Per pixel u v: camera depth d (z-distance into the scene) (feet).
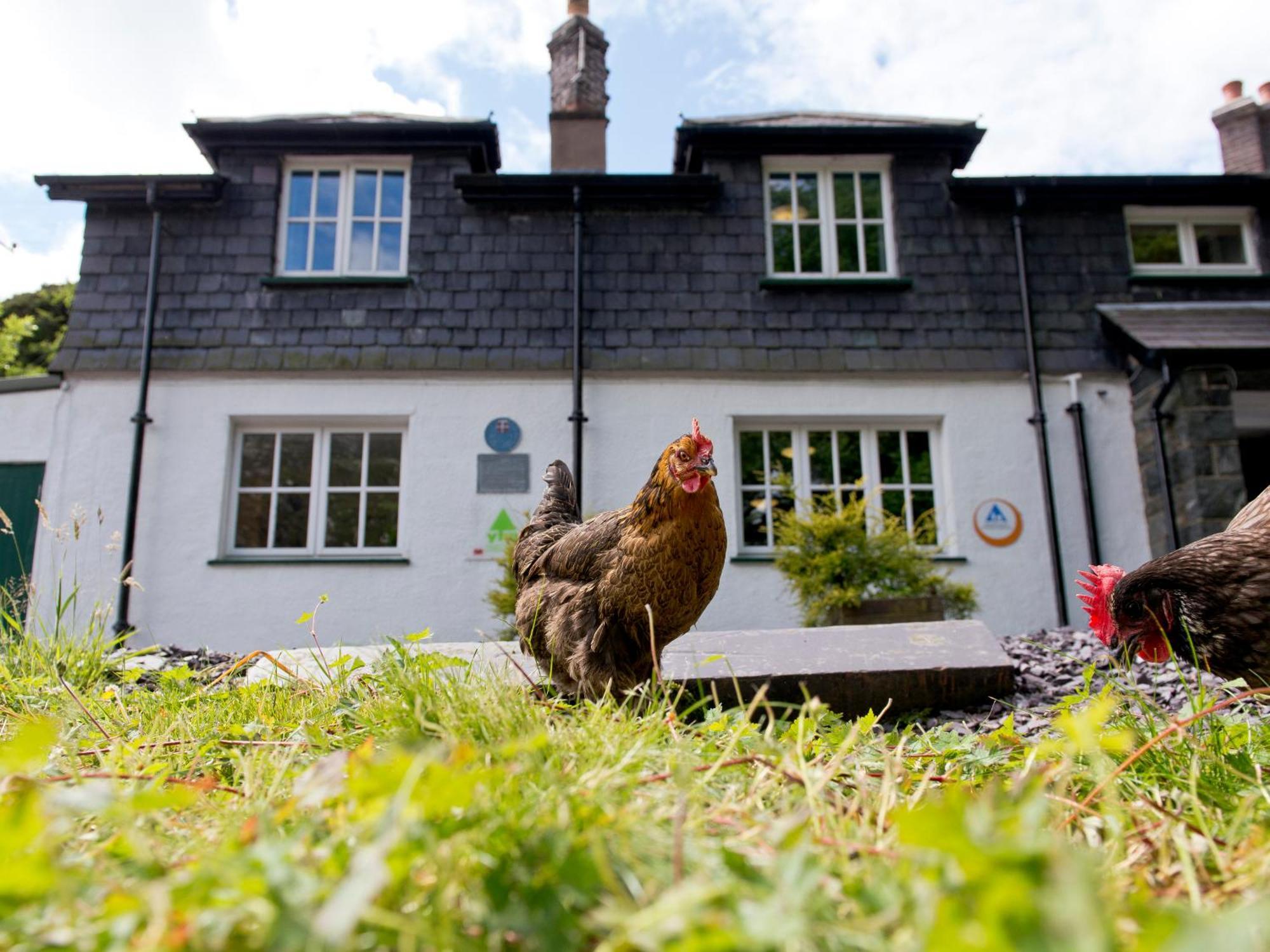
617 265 32.14
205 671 13.28
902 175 33.30
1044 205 33.09
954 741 8.46
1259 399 31.65
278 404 30.27
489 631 28.73
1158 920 2.95
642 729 7.24
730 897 3.53
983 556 29.89
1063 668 17.10
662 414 30.83
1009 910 2.79
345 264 32.35
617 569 11.60
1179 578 9.87
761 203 32.99
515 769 5.04
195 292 31.04
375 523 30.42
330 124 31.58
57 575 28.40
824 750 7.13
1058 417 31.01
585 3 39.14
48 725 4.09
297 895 3.34
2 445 29.48
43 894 3.59
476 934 3.72
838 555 23.11
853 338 31.76
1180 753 7.00
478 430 30.42
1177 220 34.24
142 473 29.37
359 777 4.38
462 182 31.53
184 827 5.36
